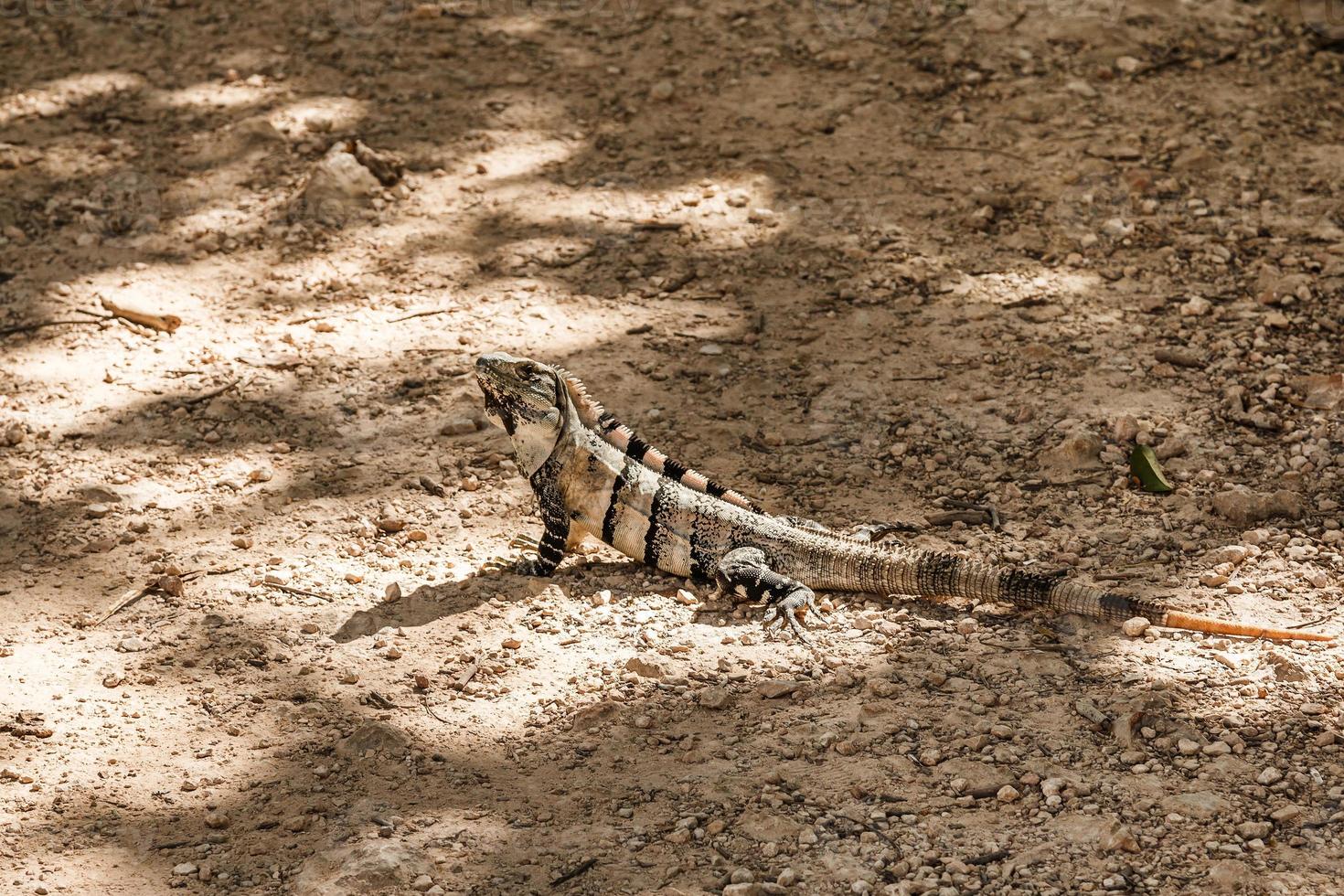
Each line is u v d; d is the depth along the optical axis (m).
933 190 16.12
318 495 11.55
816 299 14.32
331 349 13.66
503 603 10.12
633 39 19.55
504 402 10.16
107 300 14.14
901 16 19.84
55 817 8.08
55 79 18.47
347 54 19.14
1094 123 17.28
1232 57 18.77
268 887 7.49
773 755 8.42
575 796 8.15
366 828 7.90
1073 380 12.82
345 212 15.89
